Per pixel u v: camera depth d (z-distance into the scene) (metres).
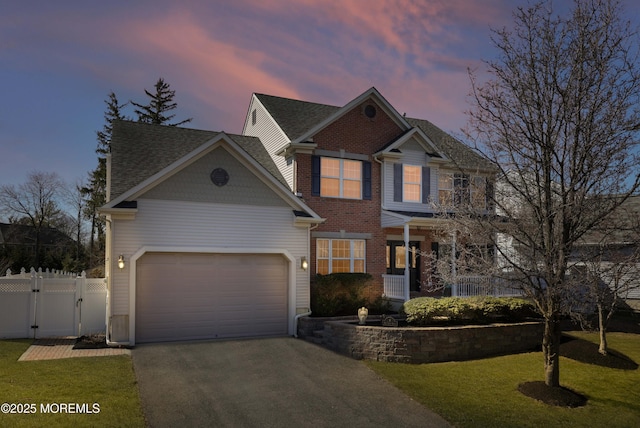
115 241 13.34
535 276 9.15
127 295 13.31
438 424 7.95
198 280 14.61
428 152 20.44
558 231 8.90
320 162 18.56
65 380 9.30
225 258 15.06
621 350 13.61
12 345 12.68
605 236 8.91
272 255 15.81
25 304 14.07
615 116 8.35
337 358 12.21
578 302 9.50
